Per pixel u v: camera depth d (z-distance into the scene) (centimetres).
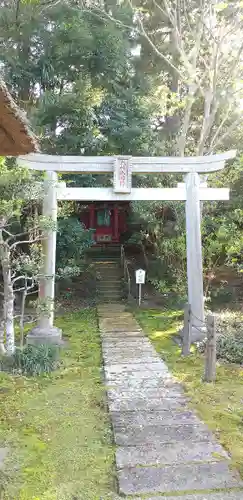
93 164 823
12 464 384
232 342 720
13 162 795
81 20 1008
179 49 1082
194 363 689
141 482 351
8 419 477
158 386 581
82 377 624
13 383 583
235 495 335
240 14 1035
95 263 1580
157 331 923
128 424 461
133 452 400
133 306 1175
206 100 1102
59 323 1002
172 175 1145
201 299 829
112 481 359
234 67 1072
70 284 1321
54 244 802
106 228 1888
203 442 421
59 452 407
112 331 912
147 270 1392
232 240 916
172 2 1192
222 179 1067
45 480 360
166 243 1069
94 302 1238
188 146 1330
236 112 1196
